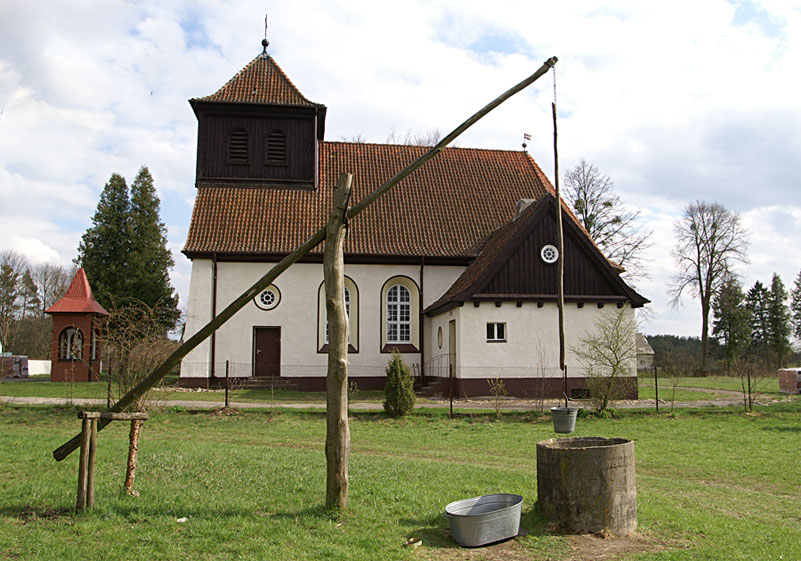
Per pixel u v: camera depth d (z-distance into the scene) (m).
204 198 31.22
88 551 6.59
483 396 25.64
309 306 30.20
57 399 21.98
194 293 29.25
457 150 37.47
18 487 9.20
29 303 72.38
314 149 32.88
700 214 53.62
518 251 26.22
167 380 33.28
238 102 31.91
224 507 8.33
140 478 9.98
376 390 30.30
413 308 31.58
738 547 7.41
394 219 32.34
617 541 7.54
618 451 7.86
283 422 18.84
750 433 17.56
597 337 24.50
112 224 49.56
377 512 8.27
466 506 7.94
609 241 43.69
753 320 75.06
